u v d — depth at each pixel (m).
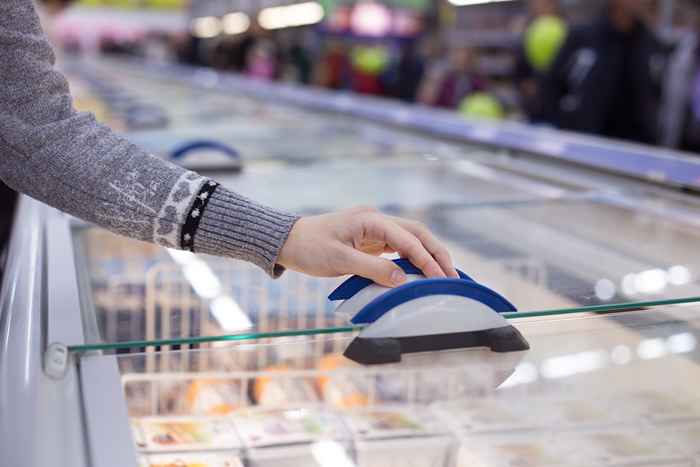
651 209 1.34
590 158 1.71
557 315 0.77
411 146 2.27
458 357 0.69
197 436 0.62
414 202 1.50
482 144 2.18
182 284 0.90
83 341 0.67
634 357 0.72
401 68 7.51
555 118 4.45
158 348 0.67
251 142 2.43
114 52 13.84
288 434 0.64
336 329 0.69
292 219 0.77
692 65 3.87
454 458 0.62
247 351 0.69
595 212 1.35
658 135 4.04
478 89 6.54
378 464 0.62
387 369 0.67
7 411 0.56
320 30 9.95
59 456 0.53
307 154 2.15
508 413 0.68
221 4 13.61
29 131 0.75
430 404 0.68
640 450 0.65
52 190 0.76
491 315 0.70
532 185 1.64
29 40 0.76
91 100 3.87
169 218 0.75
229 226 0.75
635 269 0.97
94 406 0.59
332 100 3.68
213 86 5.46
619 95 4.16
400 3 8.93
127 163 0.76
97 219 0.77
